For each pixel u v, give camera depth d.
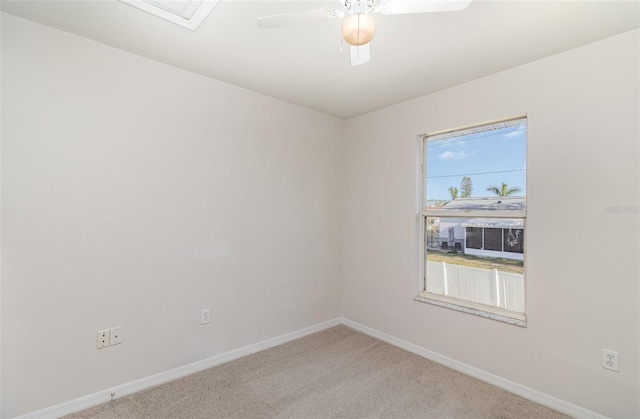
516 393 2.14
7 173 1.69
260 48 1.98
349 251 3.40
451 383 2.26
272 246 2.85
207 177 2.44
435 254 2.78
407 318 2.83
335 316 3.41
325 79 2.43
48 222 1.80
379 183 3.11
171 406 1.95
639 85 1.74
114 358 2.03
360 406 1.97
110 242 2.01
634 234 1.75
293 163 3.01
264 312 2.79
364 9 1.32
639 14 1.59
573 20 1.65
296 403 2.00
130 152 2.08
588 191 1.90
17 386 1.72
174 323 2.28
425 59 2.09
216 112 2.48
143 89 2.13
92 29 1.81
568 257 1.96
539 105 2.09
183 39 1.89
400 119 2.94
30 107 1.75
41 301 1.79
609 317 1.82
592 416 1.85
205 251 2.43
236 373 2.35
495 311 2.33
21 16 1.70
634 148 1.75
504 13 1.59
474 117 2.41
